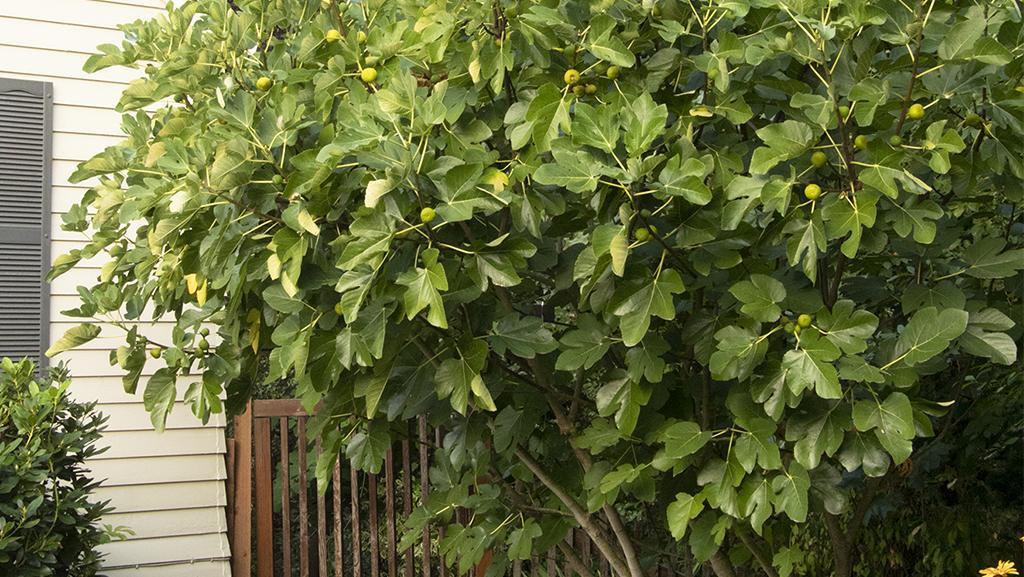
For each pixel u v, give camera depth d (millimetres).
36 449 3832
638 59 2824
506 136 2697
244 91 2820
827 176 2648
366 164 2424
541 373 3244
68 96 4980
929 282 2750
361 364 2715
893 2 2338
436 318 2279
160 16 3332
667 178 2365
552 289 3537
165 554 4785
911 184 2234
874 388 2537
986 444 4418
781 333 2797
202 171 2570
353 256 2299
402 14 3324
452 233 2746
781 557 3025
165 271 2871
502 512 3752
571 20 2680
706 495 2658
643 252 2732
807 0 2281
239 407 3344
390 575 5117
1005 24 2322
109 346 4902
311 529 6465
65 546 4016
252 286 2973
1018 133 2453
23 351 4805
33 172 4875
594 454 3068
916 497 4566
